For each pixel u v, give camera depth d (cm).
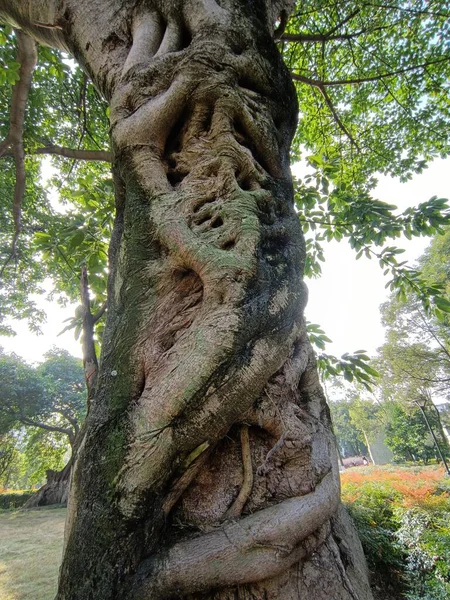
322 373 388
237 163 194
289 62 682
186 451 129
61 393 2166
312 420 160
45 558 606
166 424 127
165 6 244
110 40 256
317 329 403
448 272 2053
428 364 2075
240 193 181
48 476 1606
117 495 120
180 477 130
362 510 567
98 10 264
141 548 116
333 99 744
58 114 710
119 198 229
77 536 118
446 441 2353
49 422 2305
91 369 257
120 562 111
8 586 474
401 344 2223
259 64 227
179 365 134
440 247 2144
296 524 121
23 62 420
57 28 285
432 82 680
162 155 202
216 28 220
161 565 112
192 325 147
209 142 201
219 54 210
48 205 849
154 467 122
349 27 646
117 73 241
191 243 162
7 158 741
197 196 184
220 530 121
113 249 212
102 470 126
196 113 204
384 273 448
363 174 750
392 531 526
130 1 261
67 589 110
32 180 795
